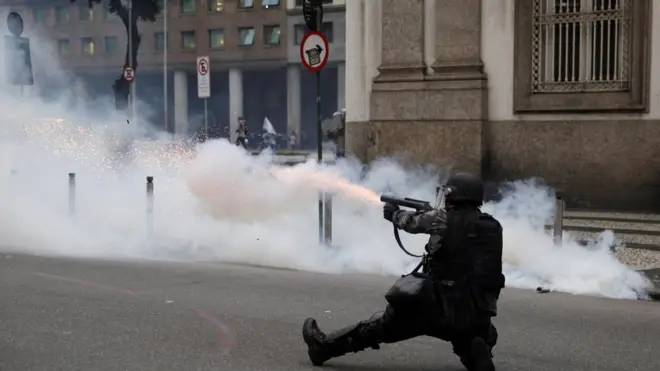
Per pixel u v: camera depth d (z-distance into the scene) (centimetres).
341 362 613
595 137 1534
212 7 5969
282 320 750
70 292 869
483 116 1620
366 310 794
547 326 740
